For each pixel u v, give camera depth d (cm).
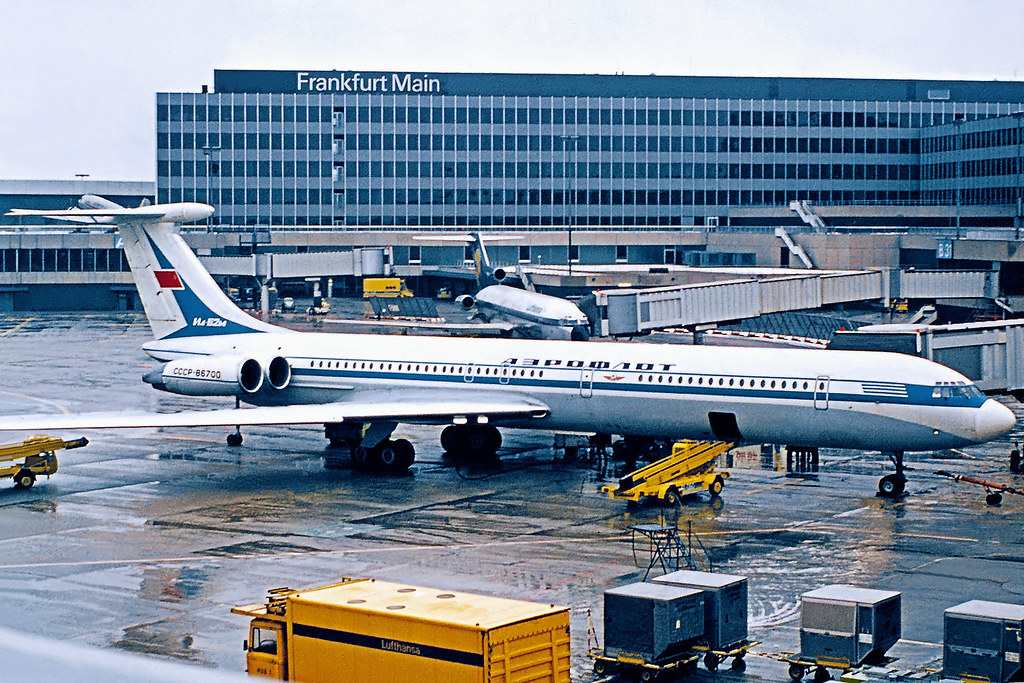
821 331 13550
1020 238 16900
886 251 18150
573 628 4550
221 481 7631
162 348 9212
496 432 8450
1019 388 9281
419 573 5356
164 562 5584
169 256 9156
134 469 8081
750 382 7150
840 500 7019
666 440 8225
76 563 5575
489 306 14912
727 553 5725
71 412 10456
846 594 4131
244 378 8388
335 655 3691
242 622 4653
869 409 6856
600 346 7894
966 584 5159
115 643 4384
